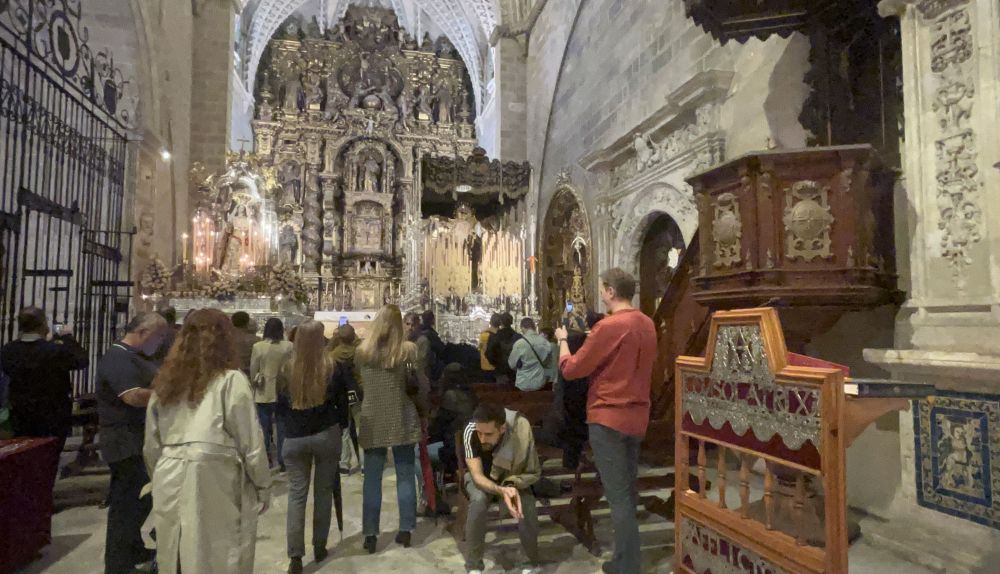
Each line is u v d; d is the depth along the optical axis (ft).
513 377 21.48
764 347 8.93
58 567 13.34
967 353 12.14
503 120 59.26
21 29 29.22
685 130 29.01
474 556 12.67
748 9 18.47
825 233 14.30
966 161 13.14
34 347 15.08
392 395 14.19
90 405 20.52
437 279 51.67
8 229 19.40
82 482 19.11
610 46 39.63
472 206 64.95
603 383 11.69
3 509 12.43
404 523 14.64
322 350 13.17
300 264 62.90
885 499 15.12
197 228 43.70
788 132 21.13
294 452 12.98
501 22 60.13
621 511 11.50
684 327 20.16
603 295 12.50
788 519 12.17
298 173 66.39
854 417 8.05
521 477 12.67
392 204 67.77
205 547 9.02
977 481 12.62
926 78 14.10
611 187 37.93
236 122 65.72
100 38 34.88
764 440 8.98
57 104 32.55
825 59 18.98
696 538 10.72
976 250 12.85
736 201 15.49
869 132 17.34
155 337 12.57
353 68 74.64
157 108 37.27
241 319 23.68
